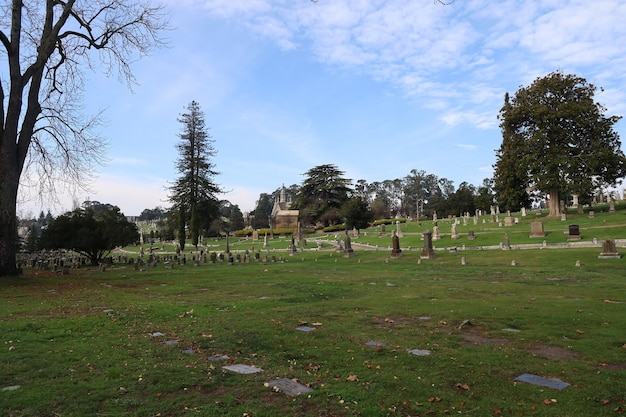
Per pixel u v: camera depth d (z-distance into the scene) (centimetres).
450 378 630
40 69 2362
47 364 705
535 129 5719
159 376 640
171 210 8088
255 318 1126
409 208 15162
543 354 755
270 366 701
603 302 1280
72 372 664
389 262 3269
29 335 921
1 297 1620
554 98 5694
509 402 540
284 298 1513
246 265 3519
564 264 2523
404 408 521
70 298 1590
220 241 9100
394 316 1140
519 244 3838
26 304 1422
